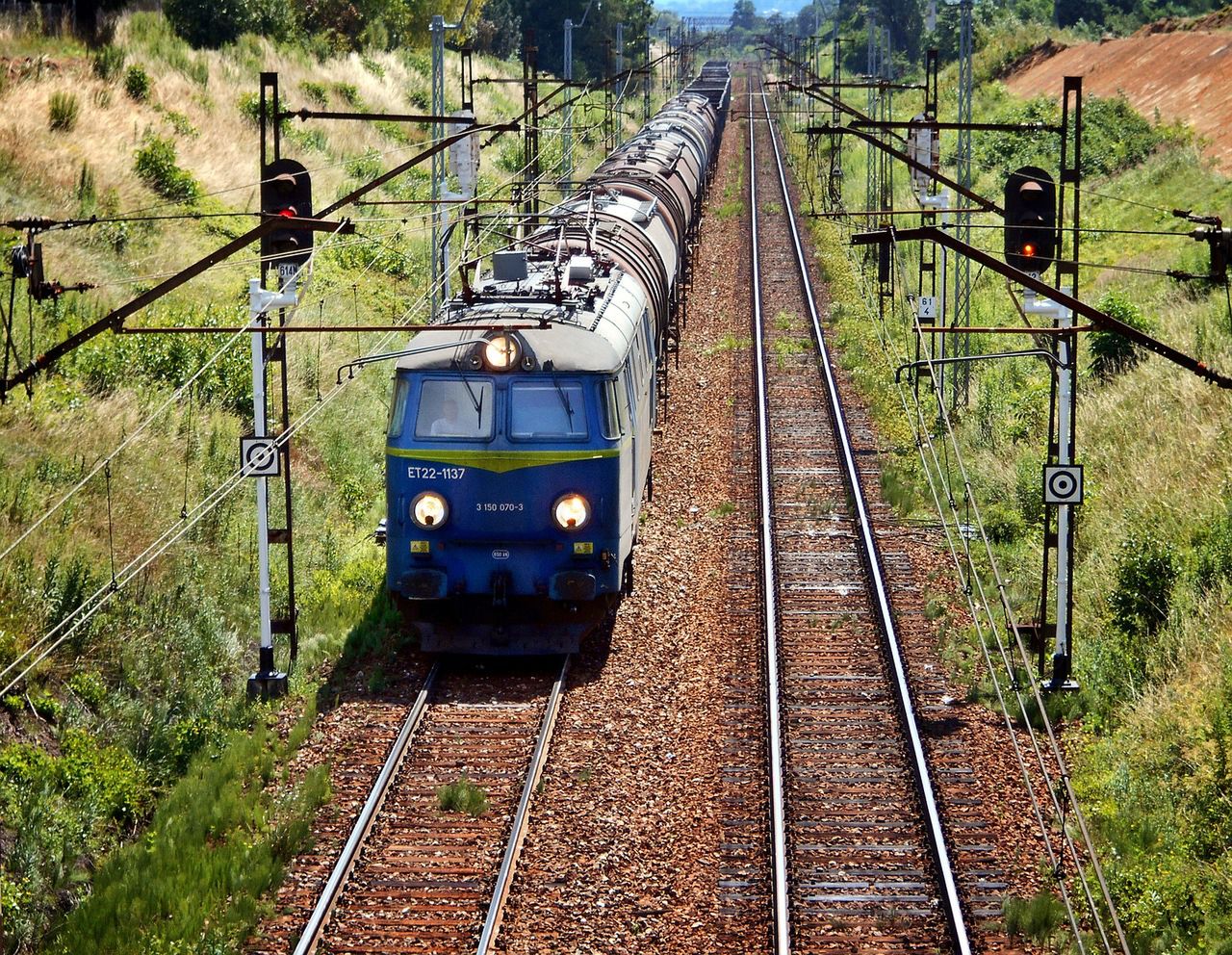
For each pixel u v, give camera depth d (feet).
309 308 330.34
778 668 185.98
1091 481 248.32
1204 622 185.37
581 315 197.26
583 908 129.18
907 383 334.03
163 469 222.89
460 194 311.68
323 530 236.43
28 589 172.24
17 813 138.10
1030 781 154.61
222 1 593.83
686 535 243.40
